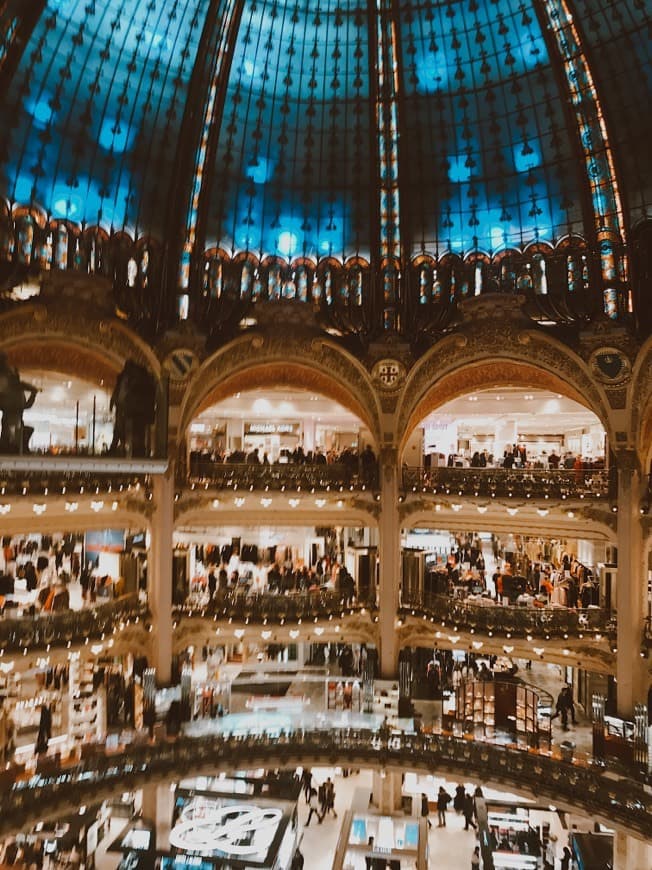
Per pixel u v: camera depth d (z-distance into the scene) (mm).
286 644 29984
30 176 22391
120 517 24375
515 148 24766
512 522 25906
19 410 14219
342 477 27031
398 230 26672
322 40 24156
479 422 33875
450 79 24281
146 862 20234
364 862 19969
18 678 24594
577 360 24438
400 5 23281
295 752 22875
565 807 20266
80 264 24312
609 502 23594
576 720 24484
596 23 21406
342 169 26453
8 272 22203
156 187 25453
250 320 27406
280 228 27312
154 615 24984
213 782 23891
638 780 19797
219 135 25156
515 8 22281
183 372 25625
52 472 21359
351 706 25672
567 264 25047
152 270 26172
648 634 22734
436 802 25031
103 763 20656
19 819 18359
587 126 23094
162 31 22609
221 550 30891
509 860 19672
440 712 25016
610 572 24625
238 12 22984
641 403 23297
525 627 23953
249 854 19750
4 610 22531
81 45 21406
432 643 26031
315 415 32656
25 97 21156
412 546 31422
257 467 26578
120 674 26312
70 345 23625
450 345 26297
